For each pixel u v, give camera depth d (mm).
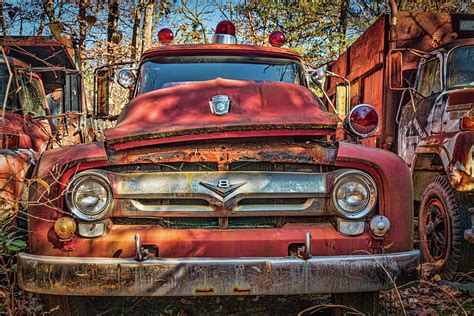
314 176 3299
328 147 3383
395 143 6988
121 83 5090
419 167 5906
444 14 7199
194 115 3480
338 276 3080
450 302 4336
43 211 3252
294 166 3357
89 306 3809
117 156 3303
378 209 3359
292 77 5059
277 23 16016
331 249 3244
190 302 4355
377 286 3125
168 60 5043
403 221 3330
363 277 3105
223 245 3186
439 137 5277
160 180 3238
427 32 7172
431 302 4344
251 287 3039
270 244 3207
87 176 3232
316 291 3066
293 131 3338
